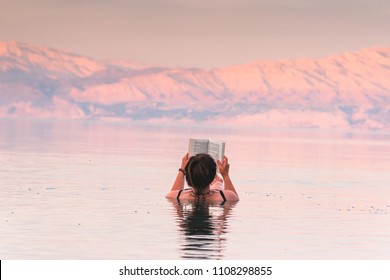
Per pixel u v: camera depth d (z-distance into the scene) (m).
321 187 16.77
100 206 11.95
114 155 26.89
